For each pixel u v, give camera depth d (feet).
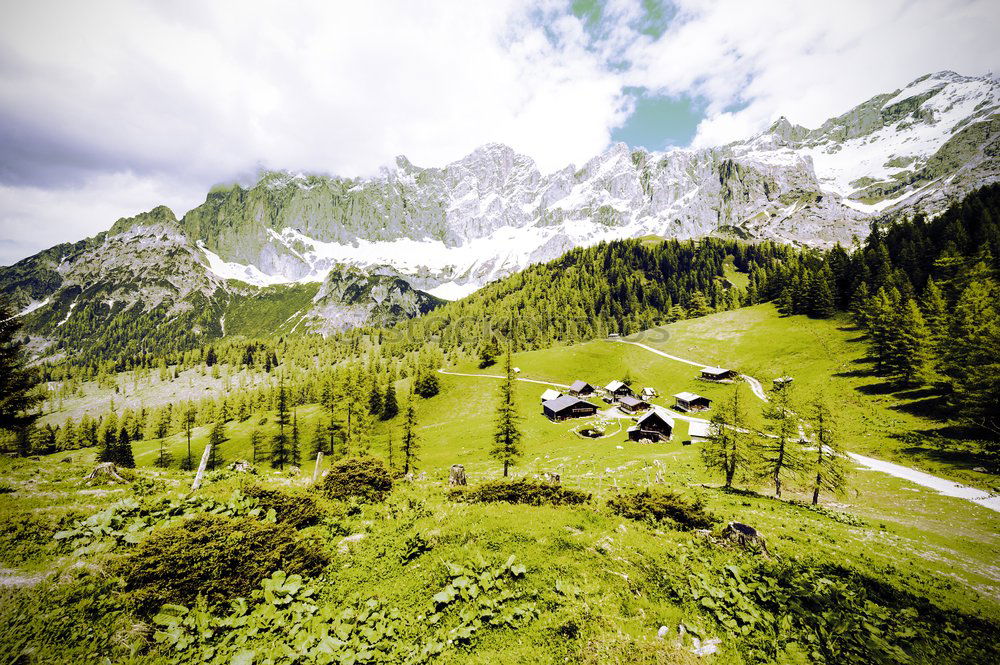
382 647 33.83
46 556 40.57
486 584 41.52
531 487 74.13
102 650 30.71
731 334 439.63
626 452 228.02
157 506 54.54
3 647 29.76
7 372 117.39
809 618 37.55
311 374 648.79
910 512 127.65
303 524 56.65
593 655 32.91
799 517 107.76
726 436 157.28
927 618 44.93
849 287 411.95
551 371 427.74
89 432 453.99
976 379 169.68
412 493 76.38
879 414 220.02
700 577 43.68
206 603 35.83
